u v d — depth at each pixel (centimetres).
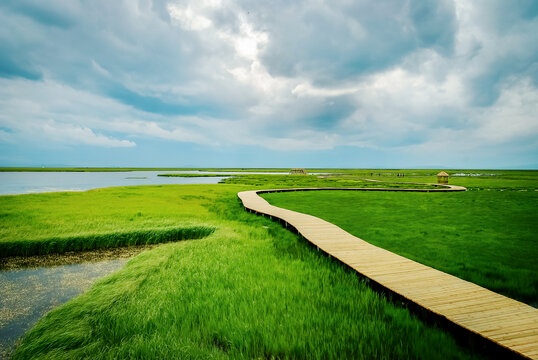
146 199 2641
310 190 3944
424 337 512
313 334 529
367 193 3488
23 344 561
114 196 2786
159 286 769
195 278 816
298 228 1353
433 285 681
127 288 756
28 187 4822
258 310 618
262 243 1214
